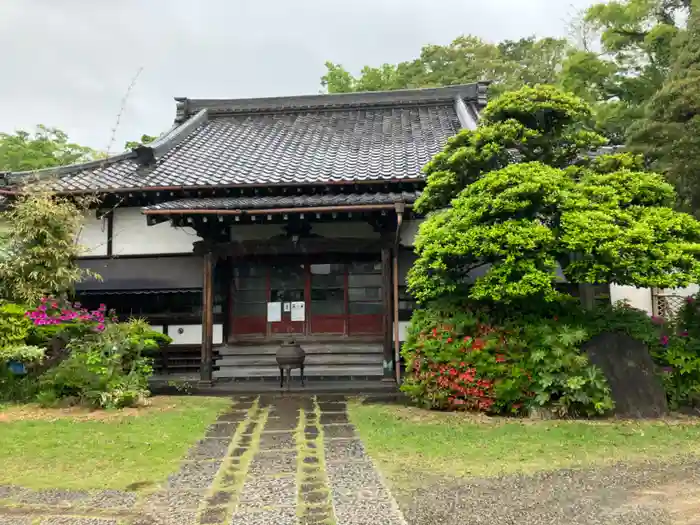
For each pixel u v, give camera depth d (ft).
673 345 26.07
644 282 22.43
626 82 66.44
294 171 38.55
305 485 16.14
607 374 24.54
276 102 56.90
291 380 36.91
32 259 31.09
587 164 27.61
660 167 36.96
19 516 13.99
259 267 40.37
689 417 24.08
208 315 34.68
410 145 43.98
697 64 36.76
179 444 20.65
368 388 33.01
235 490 15.83
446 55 97.66
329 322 39.78
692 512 13.65
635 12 61.67
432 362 26.04
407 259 36.83
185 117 56.59
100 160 43.01
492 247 23.06
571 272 24.04
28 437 21.40
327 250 34.76
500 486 15.90
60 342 30.55
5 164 81.15
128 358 29.78
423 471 17.34
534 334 24.73
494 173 24.25
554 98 25.02
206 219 33.63
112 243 39.37
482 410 25.05
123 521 13.65
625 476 16.71
